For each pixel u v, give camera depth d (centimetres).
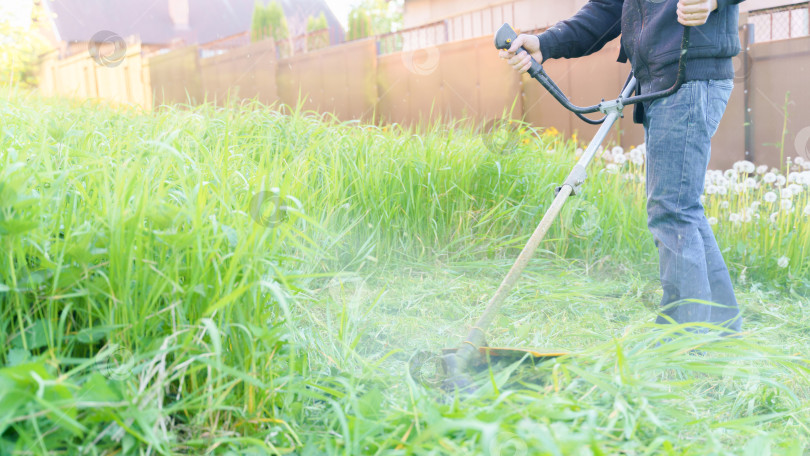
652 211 213
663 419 141
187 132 238
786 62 467
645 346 159
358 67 798
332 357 167
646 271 319
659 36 202
